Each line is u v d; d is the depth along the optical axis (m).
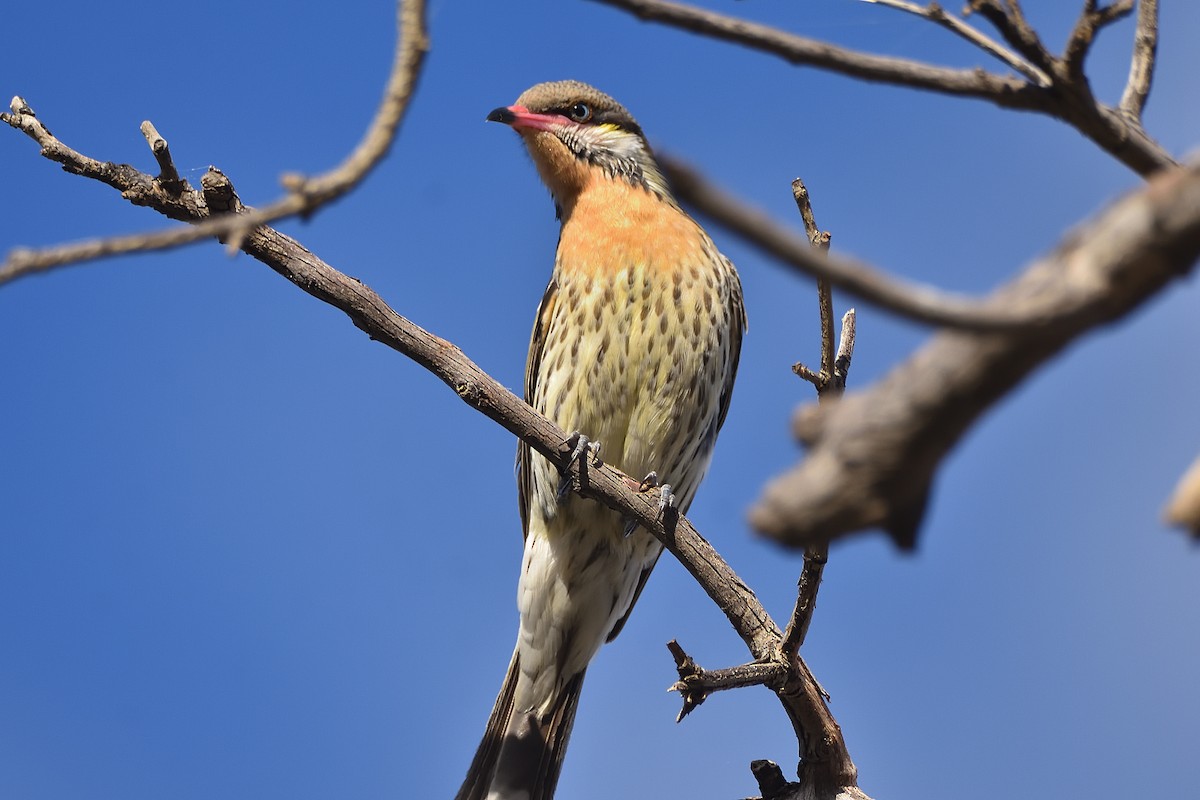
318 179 4.45
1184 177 2.79
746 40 5.01
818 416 3.26
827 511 3.06
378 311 9.80
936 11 5.97
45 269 4.08
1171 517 3.28
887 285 2.78
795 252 2.76
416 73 4.57
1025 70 5.62
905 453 3.01
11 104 9.05
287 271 9.58
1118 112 5.77
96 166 9.13
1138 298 2.84
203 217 9.30
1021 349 2.88
